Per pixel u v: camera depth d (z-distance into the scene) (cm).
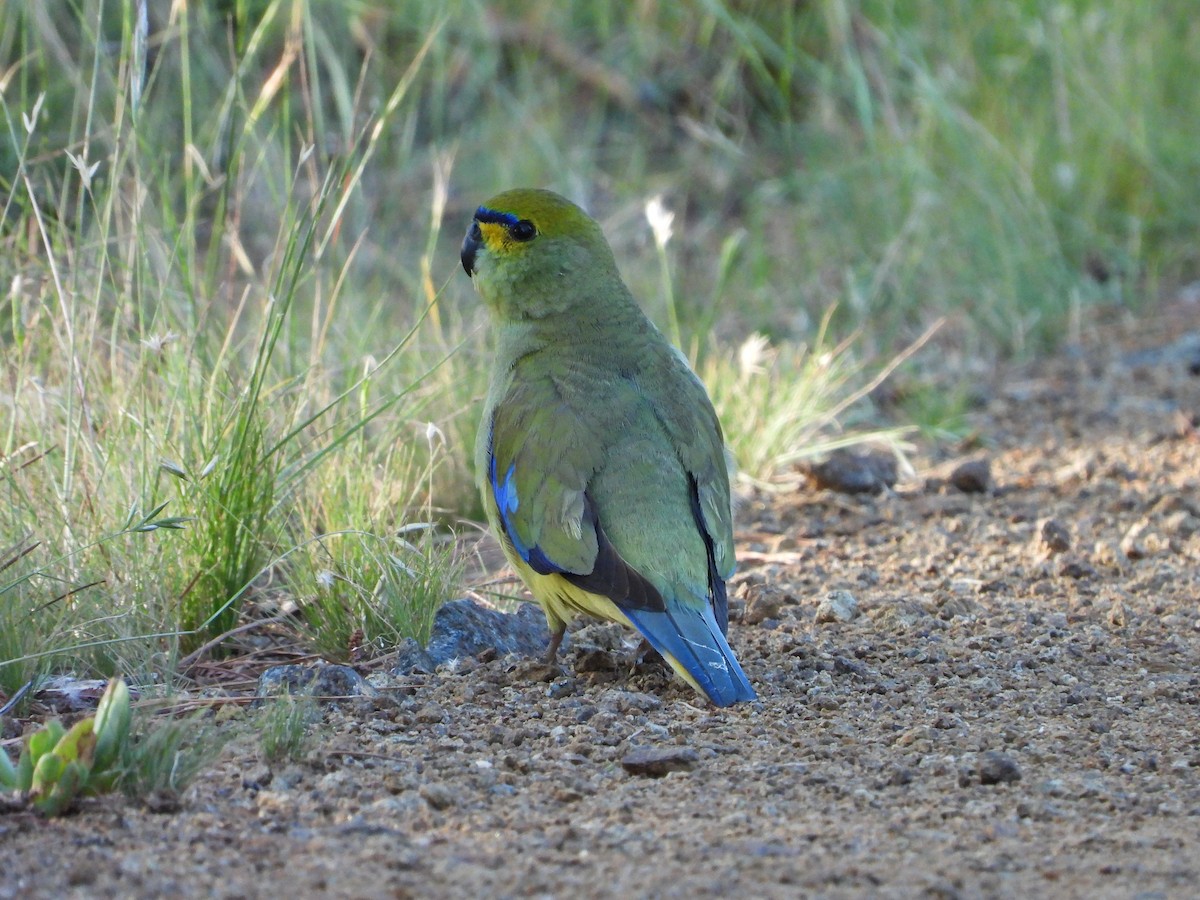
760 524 1319
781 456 1426
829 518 1333
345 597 1029
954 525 1294
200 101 1694
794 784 762
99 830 681
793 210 2077
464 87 2038
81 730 703
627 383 970
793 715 877
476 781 759
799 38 2158
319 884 628
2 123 1543
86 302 1202
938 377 1752
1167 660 975
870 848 674
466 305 1691
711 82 2158
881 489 1400
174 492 1032
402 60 1975
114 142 1123
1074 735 838
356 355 1313
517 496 934
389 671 959
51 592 951
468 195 1938
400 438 1244
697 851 666
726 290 1880
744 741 830
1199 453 1483
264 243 1645
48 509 1016
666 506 913
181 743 771
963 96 2067
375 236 1836
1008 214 1936
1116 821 716
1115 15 2123
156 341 1014
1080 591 1132
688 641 874
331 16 1867
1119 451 1511
